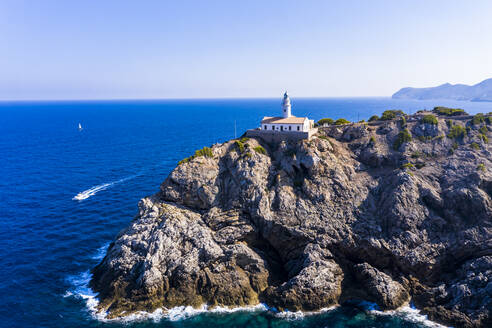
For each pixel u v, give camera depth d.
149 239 55.00
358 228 55.88
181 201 62.56
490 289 44.84
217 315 47.12
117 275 52.09
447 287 49.50
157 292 49.81
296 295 48.56
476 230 51.81
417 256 51.72
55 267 56.72
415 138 69.75
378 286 49.38
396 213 55.53
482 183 55.88
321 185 61.97
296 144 68.06
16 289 51.00
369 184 62.81
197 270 52.03
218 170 65.19
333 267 52.28
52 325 44.31
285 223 57.47
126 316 46.59
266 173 64.75
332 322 45.66
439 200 55.78
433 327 44.50
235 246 55.00
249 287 51.56
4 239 65.25
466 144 66.50
